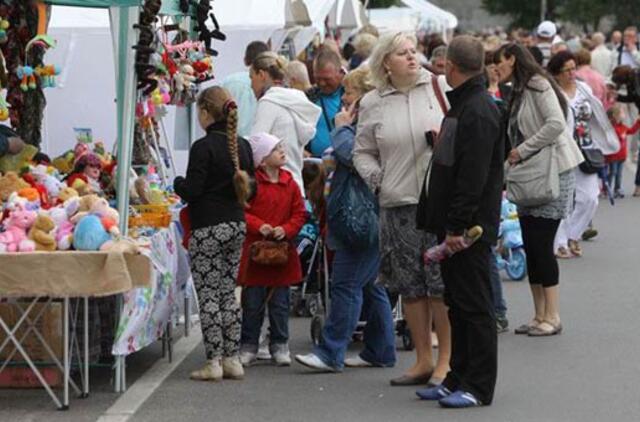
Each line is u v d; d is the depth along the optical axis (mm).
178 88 13516
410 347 13492
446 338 11562
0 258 10531
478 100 10562
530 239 14078
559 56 19391
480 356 10906
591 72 26641
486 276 10828
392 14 43281
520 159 13758
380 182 11484
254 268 12648
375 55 11539
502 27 117562
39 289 10547
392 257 11562
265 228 12531
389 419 10570
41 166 11812
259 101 13883
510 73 13930
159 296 12078
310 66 21156
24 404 11078
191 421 10555
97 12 17812
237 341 12156
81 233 10656
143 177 12859
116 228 10781
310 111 13820
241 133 15570
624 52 38219
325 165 13125
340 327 12367
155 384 11898
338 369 12430
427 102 11484
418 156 11367
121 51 11562
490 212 10703
